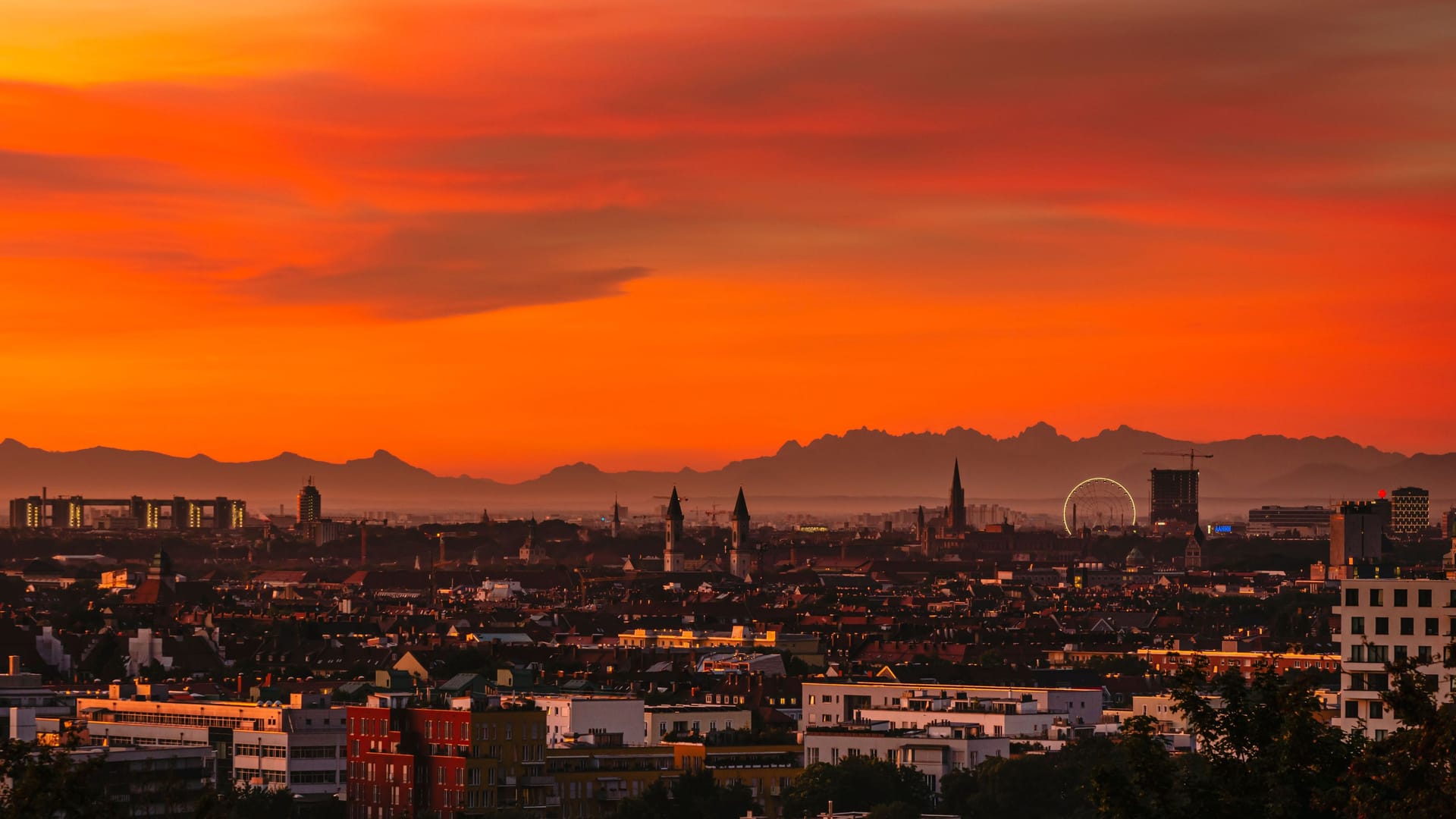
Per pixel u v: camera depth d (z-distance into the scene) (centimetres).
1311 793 19738
